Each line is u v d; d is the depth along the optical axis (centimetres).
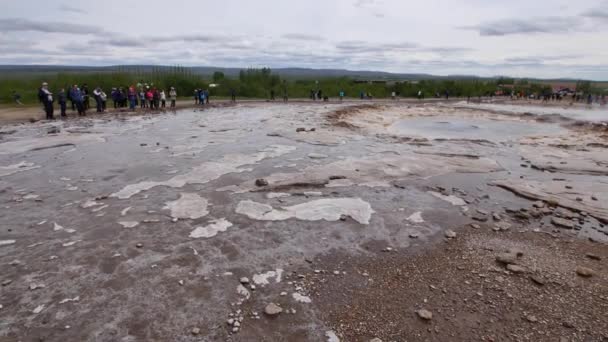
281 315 372
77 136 1302
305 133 1485
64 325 349
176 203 675
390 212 656
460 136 1638
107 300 388
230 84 4559
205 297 397
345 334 349
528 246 535
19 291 401
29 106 2200
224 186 780
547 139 1525
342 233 565
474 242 546
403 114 2584
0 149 1087
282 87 4991
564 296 409
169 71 4941
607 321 366
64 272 439
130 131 1461
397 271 462
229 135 1416
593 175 945
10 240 521
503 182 850
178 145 1203
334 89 5112
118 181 805
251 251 501
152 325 352
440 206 694
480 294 412
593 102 4097
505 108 3200
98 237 532
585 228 605
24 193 719
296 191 759
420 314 372
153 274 438
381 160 1034
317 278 441
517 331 354
